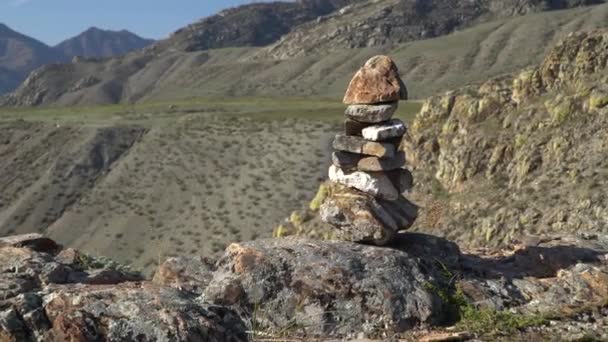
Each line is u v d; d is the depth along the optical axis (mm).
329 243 7578
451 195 30328
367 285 6980
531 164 26891
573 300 7480
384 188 7863
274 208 43406
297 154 51656
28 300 5781
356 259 7250
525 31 148000
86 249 42312
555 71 30422
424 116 36344
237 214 43250
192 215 44250
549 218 22734
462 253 8781
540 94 30594
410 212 8164
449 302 7223
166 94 185750
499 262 8562
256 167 50281
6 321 5496
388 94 7742
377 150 7727
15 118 75875
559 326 6875
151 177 51500
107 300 5828
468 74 133375
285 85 161875
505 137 29750
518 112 30453
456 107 33938
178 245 40688
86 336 5430
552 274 8133
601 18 143500
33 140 62594
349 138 7965
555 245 8883
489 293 7477
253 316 6781
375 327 6754
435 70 140625
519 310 7266
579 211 21938
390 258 7344
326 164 49562
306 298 6934
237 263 7145
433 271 7613
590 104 26609
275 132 57688
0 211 50062
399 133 7840
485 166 29969
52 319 5648
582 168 24234
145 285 6559
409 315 6891
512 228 23891
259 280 7008
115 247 42000
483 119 32094
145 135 61156
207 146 55938
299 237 7848
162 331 5473
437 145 34156
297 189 45750
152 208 46438
